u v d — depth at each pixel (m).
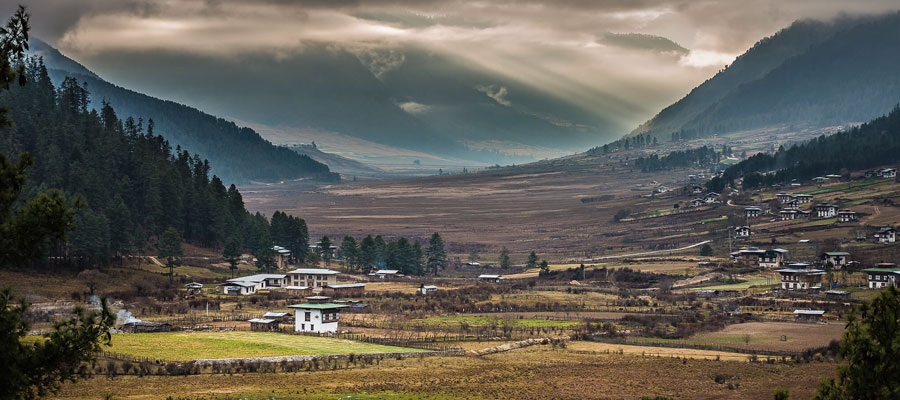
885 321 49.31
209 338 137.12
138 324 145.00
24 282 179.50
